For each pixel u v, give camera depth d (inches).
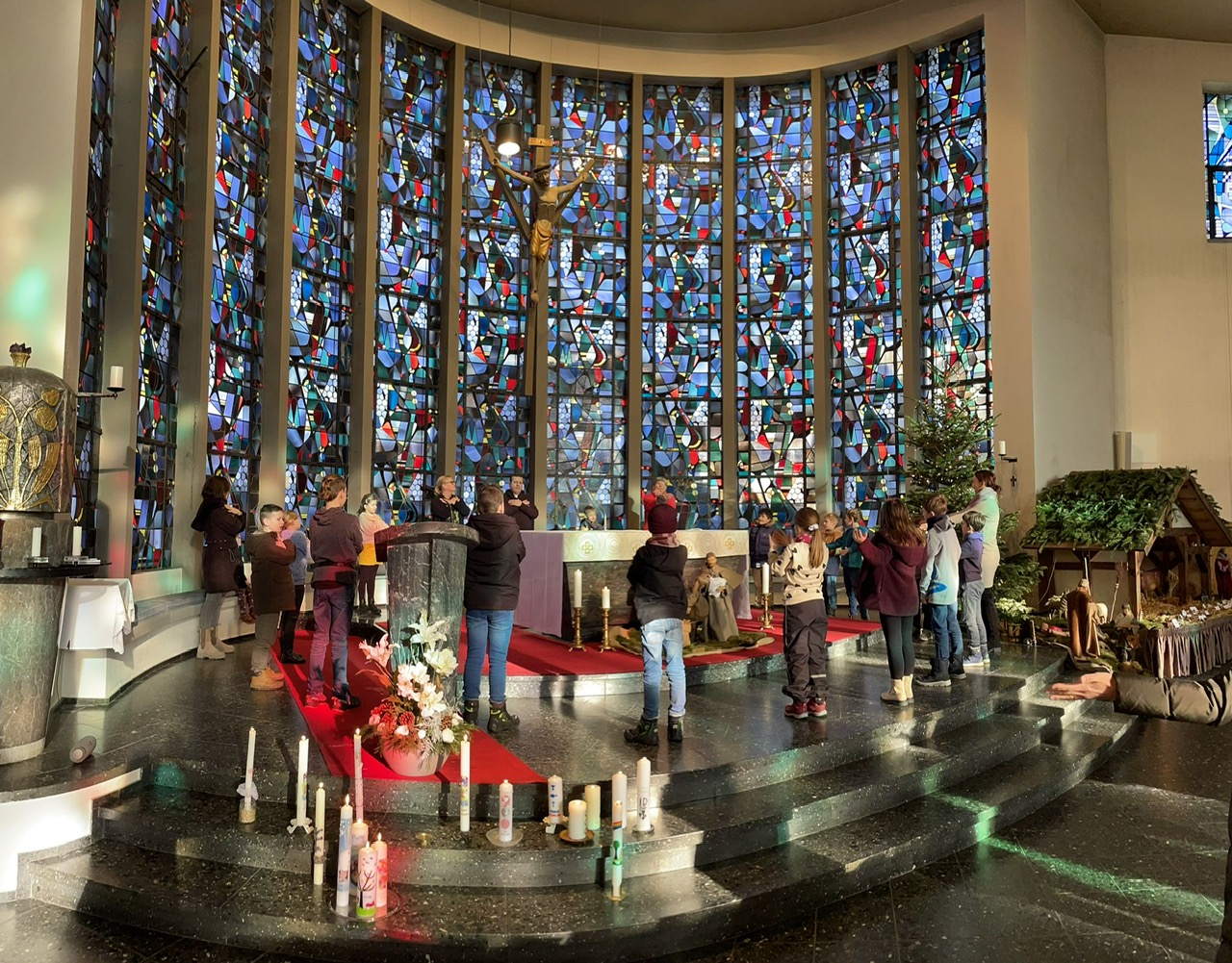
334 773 189.6
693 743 221.6
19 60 263.0
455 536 216.2
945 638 303.3
